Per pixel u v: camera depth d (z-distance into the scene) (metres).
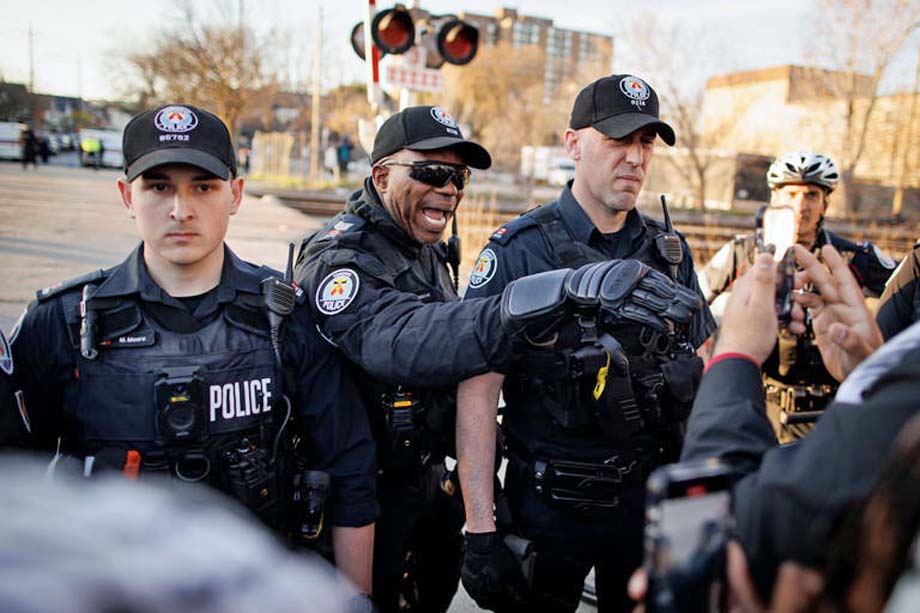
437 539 2.30
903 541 0.69
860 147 16.42
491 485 1.99
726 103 20.89
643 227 2.29
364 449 1.94
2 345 1.59
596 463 1.99
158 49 22.84
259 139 28.47
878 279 3.01
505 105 31.78
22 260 7.23
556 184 26.84
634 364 1.93
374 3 6.02
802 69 18.08
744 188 19.98
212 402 1.69
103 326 1.68
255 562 0.49
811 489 0.82
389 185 2.18
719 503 0.92
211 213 1.72
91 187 16.25
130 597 0.40
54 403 1.72
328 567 1.83
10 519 0.44
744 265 1.72
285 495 1.82
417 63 6.45
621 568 2.10
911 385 0.82
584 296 1.62
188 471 1.68
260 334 1.78
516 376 2.06
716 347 1.26
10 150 25.42
